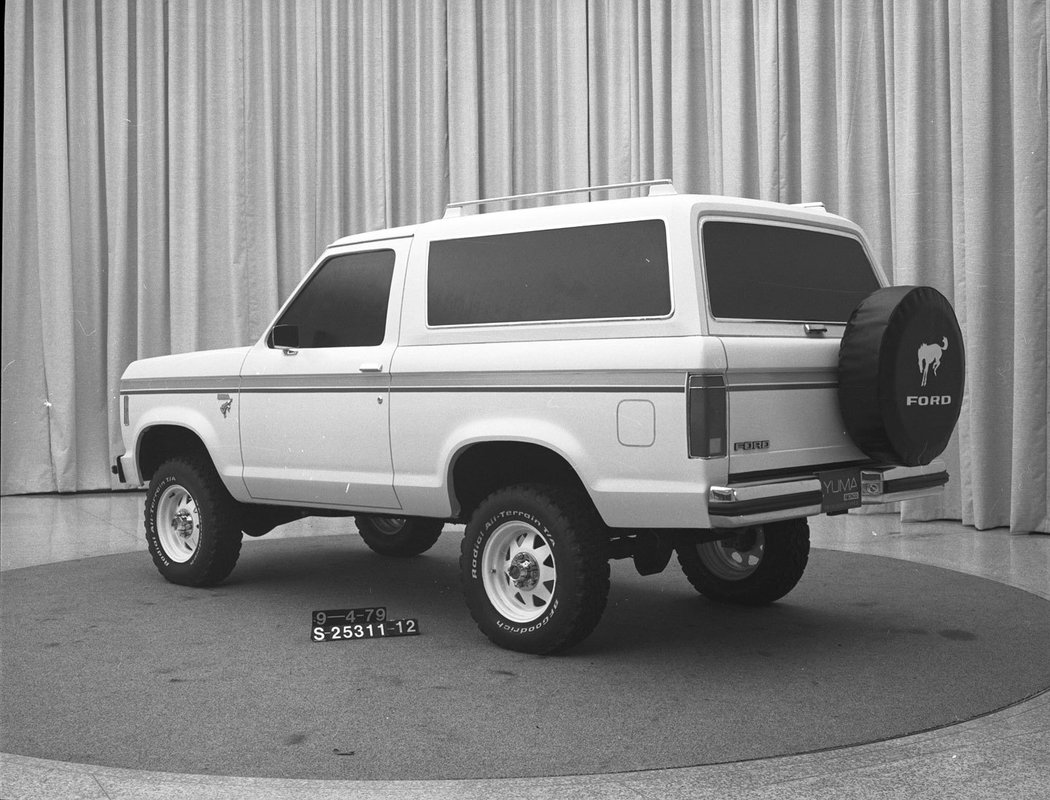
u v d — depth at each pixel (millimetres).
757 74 10133
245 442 6293
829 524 9133
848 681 4664
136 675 4848
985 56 8461
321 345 5973
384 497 5637
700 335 4527
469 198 11844
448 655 5168
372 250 5855
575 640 4996
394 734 4039
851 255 5547
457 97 11867
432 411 5344
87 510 10680
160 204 12195
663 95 10875
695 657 5078
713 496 4410
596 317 4867
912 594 6410
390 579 7086
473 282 5355
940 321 5016
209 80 12148
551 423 4883
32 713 4316
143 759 3799
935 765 3678
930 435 5004
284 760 3779
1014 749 3822
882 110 9383
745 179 10281
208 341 12258
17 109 11938
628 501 4637
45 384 12039
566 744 3920
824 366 4957
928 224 9062
